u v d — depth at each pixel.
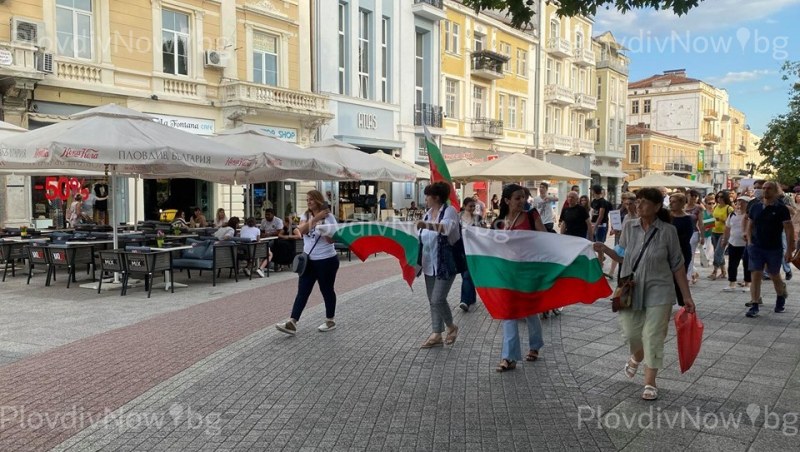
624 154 56.03
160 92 19.69
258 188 23.72
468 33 35.22
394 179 17.72
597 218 13.91
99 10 18.03
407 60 30.44
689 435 4.34
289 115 23.23
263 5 23.02
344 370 5.97
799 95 17.72
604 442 4.23
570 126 47.53
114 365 6.08
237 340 7.16
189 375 5.77
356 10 27.34
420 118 31.09
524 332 7.68
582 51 46.88
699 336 5.12
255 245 12.52
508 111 39.56
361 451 4.11
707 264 15.27
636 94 78.94
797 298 10.16
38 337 7.24
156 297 10.20
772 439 4.26
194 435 4.36
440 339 6.91
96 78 17.89
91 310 8.98
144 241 12.18
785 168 17.92
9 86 15.66
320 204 7.52
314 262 7.48
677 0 6.65
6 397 5.14
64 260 11.06
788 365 6.10
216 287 11.40
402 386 5.48
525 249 5.74
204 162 10.88
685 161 69.94
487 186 37.41
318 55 25.36
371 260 16.94
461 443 4.23
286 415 4.76
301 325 8.03
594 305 9.59
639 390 5.36
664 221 5.19
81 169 13.41
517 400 5.11
